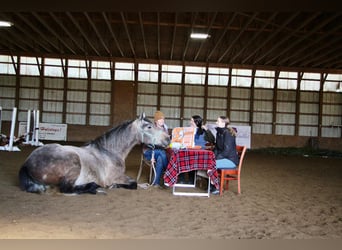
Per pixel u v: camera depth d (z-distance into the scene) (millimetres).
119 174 4988
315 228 3525
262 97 17828
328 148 17844
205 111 17625
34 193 4492
